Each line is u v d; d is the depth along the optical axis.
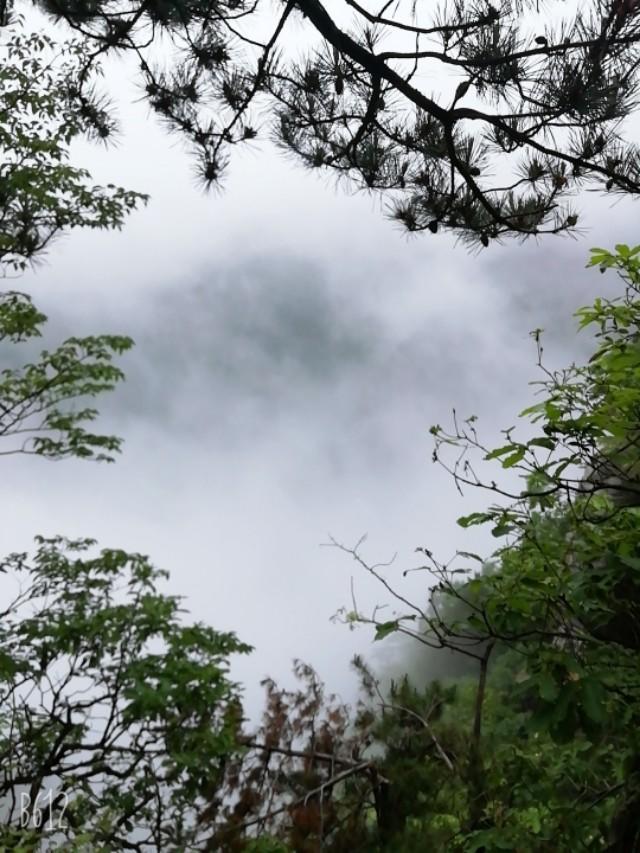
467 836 3.90
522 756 4.08
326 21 3.90
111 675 6.80
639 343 3.01
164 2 3.99
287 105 4.49
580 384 3.26
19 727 6.71
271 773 5.25
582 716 2.69
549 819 3.92
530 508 3.29
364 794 4.75
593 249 3.28
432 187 4.39
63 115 7.75
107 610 6.77
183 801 6.02
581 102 3.69
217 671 6.40
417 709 5.10
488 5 3.67
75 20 4.22
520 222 4.28
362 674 5.43
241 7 4.13
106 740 6.52
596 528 3.28
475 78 3.79
